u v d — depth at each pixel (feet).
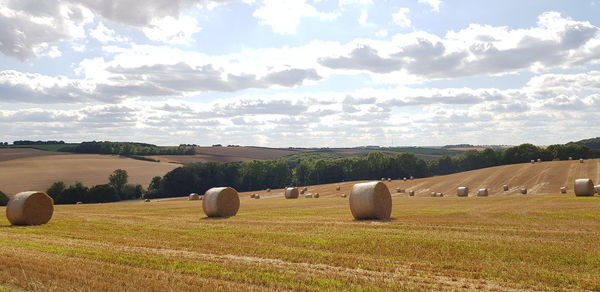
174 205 168.76
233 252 50.11
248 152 520.01
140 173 367.04
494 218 85.30
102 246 55.52
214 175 382.83
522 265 42.65
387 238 59.67
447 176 279.69
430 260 45.29
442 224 76.79
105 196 298.15
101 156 415.23
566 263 43.42
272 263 43.80
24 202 88.84
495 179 238.89
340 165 423.64
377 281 36.45
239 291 33.01
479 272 39.78
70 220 96.37
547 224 74.28
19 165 348.18
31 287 34.68
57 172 333.83
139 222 89.71
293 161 492.13
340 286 34.83
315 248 53.36
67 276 37.70
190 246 54.65
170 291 33.06
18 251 50.98
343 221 86.02
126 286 34.53
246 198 230.89
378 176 417.08
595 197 140.97
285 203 161.79
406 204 141.28
